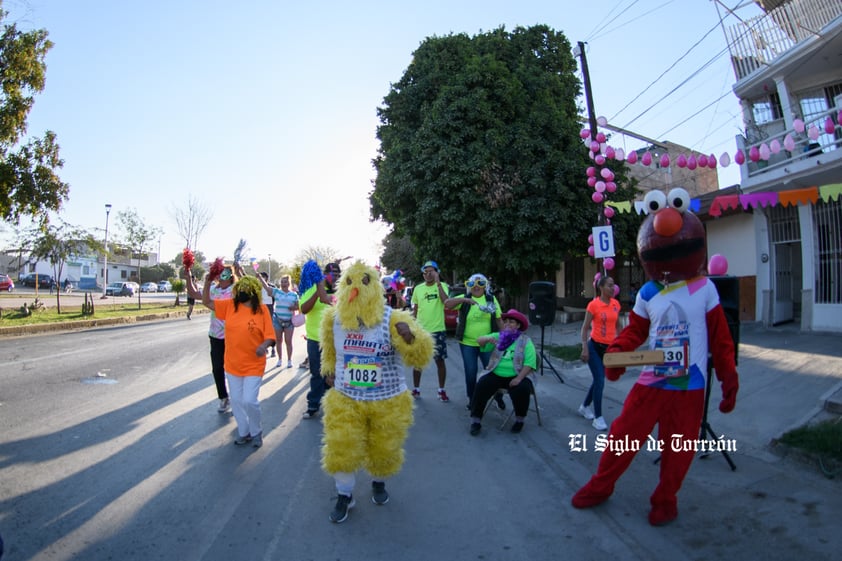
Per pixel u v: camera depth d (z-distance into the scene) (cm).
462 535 388
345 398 417
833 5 1227
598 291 674
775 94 1407
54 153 1655
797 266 1538
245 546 367
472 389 735
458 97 1731
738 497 438
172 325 2075
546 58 1981
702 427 530
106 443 572
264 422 674
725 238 1565
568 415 725
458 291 1145
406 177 1745
